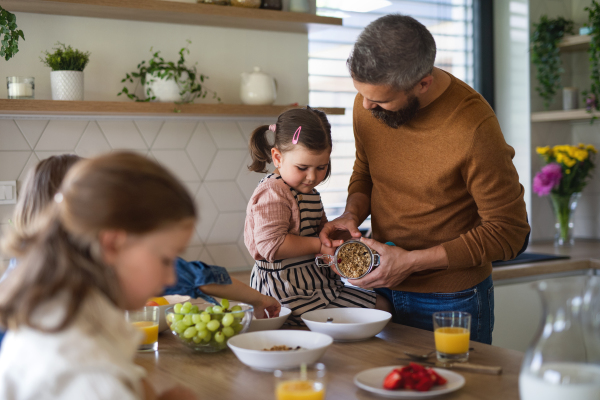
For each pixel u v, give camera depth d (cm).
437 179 150
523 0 310
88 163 73
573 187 294
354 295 157
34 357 66
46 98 219
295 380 84
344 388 98
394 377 94
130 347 75
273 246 149
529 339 247
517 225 145
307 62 268
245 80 238
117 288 72
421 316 162
